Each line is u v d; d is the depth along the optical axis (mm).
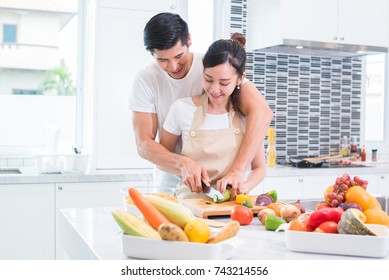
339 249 1322
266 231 1618
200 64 2236
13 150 3725
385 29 4094
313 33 3811
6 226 3066
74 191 3188
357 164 4004
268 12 3820
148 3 3502
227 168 2062
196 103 2086
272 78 4176
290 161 4012
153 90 2262
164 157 2059
